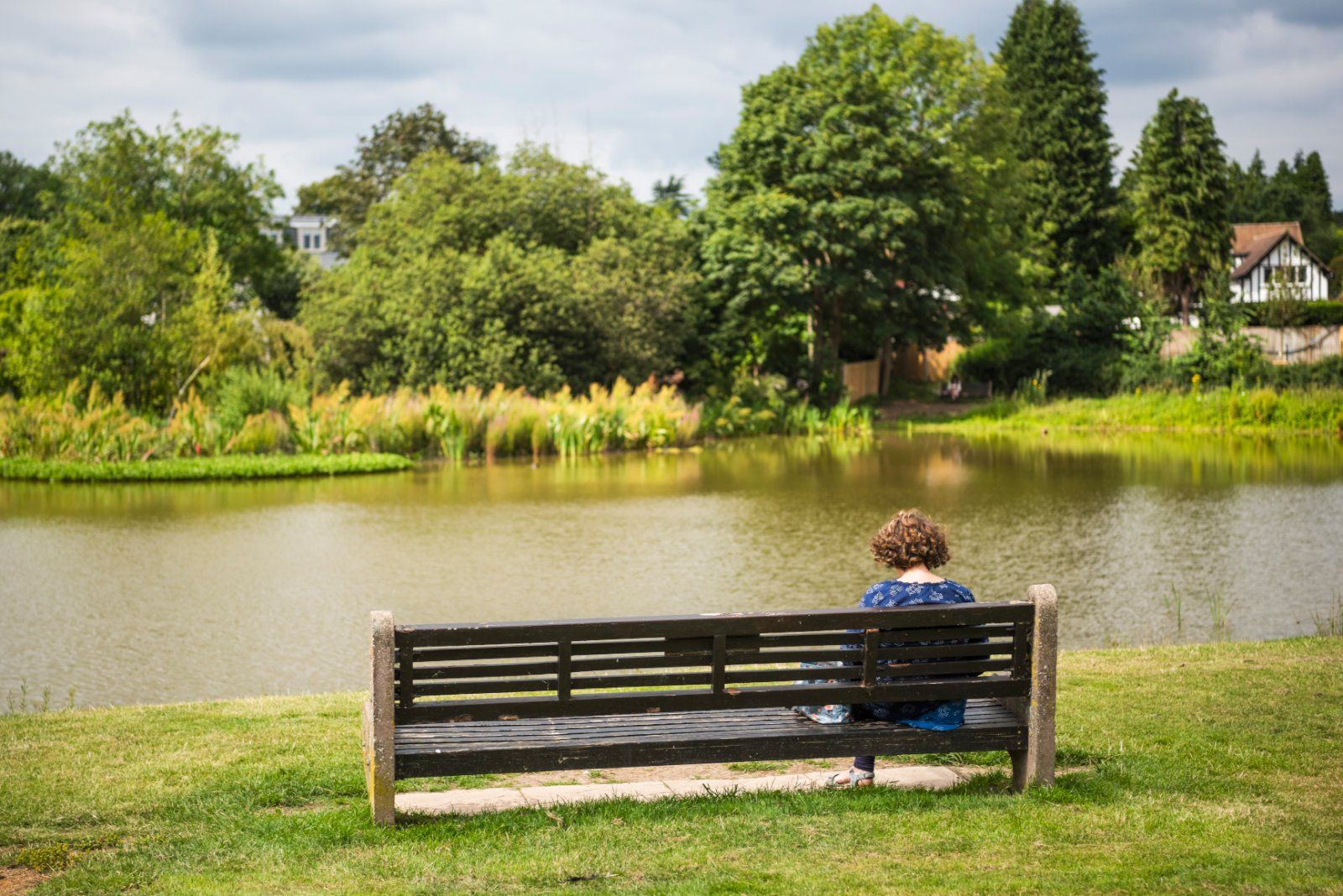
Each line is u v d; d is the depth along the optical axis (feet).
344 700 28.60
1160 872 14.92
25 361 125.59
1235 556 56.75
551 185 152.05
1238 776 19.70
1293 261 264.11
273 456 104.06
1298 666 29.32
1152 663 30.37
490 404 115.44
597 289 136.67
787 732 18.24
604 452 118.11
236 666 39.09
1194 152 211.82
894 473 94.89
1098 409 143.23
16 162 268.21
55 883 15.53
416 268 135.33
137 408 123.13
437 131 271.90
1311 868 14.94
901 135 147.64
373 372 132.26
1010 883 14.65
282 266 196.85
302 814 18.60
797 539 63.62
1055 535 63.26
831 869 15.46
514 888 15.10
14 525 70.28
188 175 179.63
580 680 17.65
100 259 125.29
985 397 172.65
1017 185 174.29
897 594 19.10
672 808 18.30
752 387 142.10
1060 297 178.81
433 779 20.80
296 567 56.59
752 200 148.56
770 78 154.61
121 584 52.95
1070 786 19.02
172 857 16.56
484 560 58.18
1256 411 134.31
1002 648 18.71
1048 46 233.96
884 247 151.84
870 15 153.79
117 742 23.76
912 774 20.06
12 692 36.09
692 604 47.55
